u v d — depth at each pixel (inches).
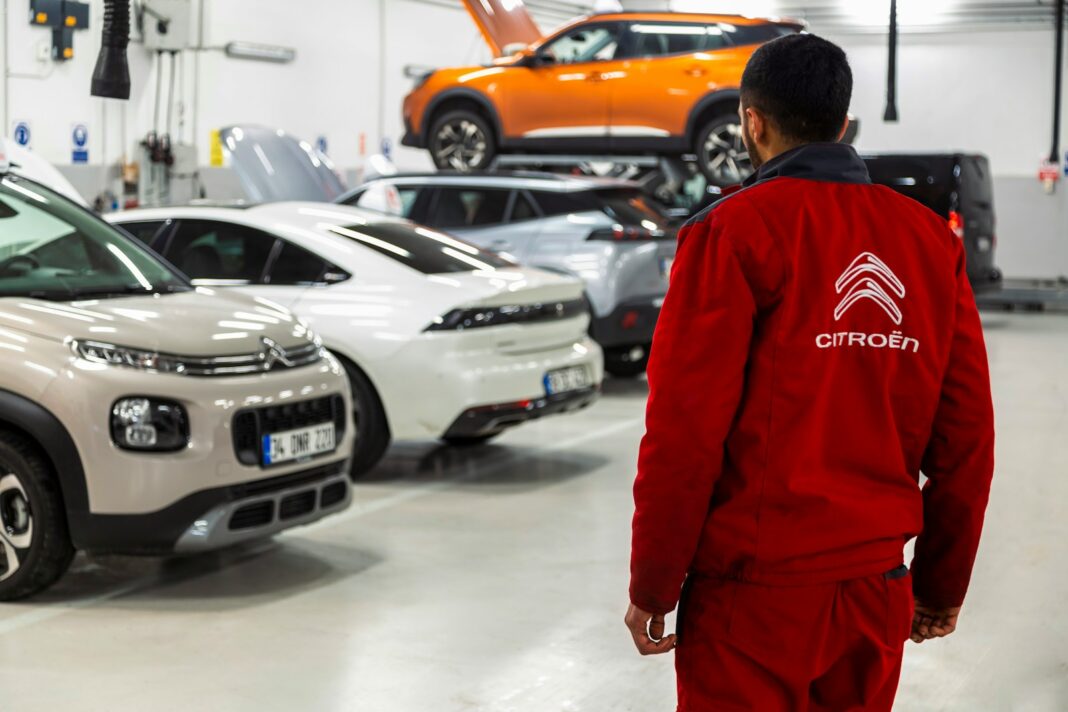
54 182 327.6
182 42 496.1
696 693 85.0
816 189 84.4
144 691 150.3
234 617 178.5
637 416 358.9
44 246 200.8
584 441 319.3
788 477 82.0
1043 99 808.9
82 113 486.0
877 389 83.7
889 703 87.0
